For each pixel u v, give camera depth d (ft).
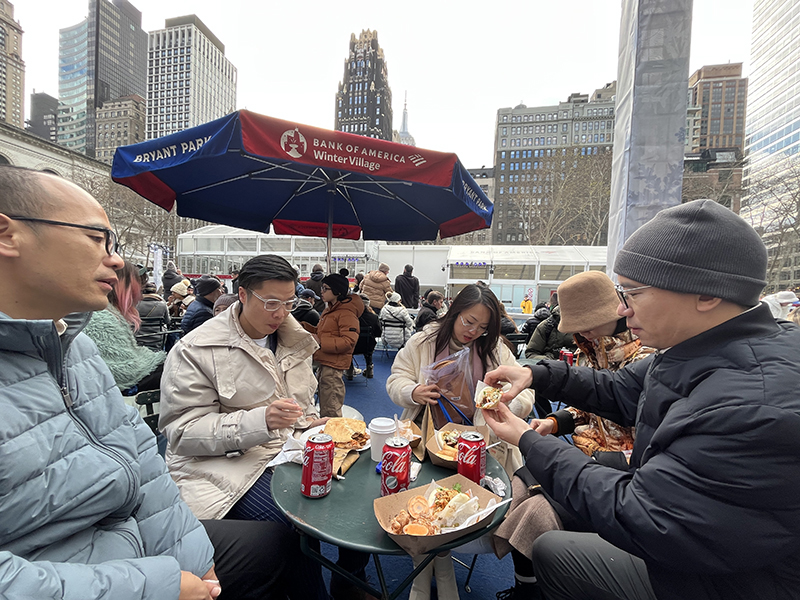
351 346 11.05
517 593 5.27
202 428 4.84
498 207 240.32
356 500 4.05
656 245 3.10
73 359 2.99
